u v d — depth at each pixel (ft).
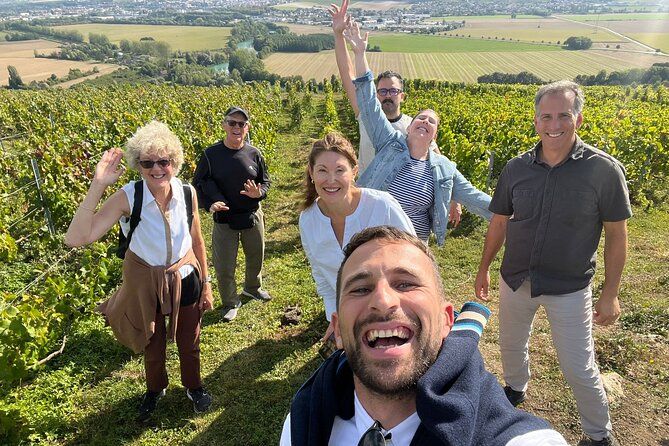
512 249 9.76
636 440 10.48
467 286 19.01
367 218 8.54
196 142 34.76
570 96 8.27
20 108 60.03
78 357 14.05
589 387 9.55
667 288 17.49
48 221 22.67
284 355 14.34
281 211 28.71
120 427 11.54
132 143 9.69
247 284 17.57
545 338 14.33
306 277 19.71
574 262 8.98
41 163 25.58
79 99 76.07
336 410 3.95
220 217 15.43
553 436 3.49
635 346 13.35
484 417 3.55
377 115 11.17
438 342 3.84
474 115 51.93
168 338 10.54
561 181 8.73
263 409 12.16
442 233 11.31
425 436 3.50
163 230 10.09
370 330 3.68
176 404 12.28
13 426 10.86
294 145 50.24
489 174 28.43
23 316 12.75
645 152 29.99
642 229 24.31
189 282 10.82
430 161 11.07
